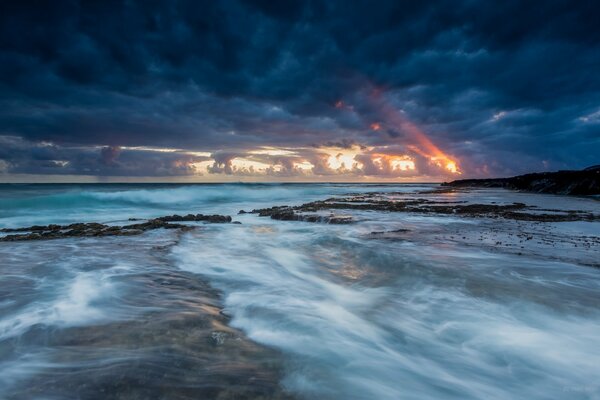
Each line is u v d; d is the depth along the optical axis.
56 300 6.00
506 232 13.91
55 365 3.90
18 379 3.63
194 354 4.20
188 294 6.57
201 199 38.19
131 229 14.30
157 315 5.38
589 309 6.14
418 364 4.52
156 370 3.80
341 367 4.29
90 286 6.79
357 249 10.80
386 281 7.84
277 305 6.29
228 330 4.98
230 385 3.60
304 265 9.33
